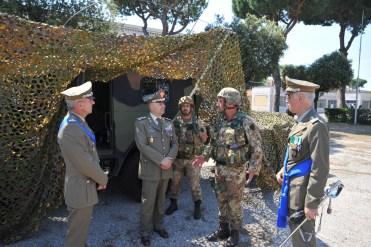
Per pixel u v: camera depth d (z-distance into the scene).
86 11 9.28
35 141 3.46
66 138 2.65
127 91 4.79
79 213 2.80
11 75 3.29
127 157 4.76
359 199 5.39
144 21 14.91
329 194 2.47
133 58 4.07
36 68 3.39
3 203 3.44
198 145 4.22
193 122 4.29
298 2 17.75
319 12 18.38
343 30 24.73
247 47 14.08
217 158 3.47
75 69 3.62
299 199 2.52
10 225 3.51
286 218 2.66
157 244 3.53
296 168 2.57
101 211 4.43
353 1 21.64
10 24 3.23
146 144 3.51
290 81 2.63
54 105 3.49
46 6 8.78
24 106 3.37
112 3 9.88
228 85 4.57
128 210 4.48
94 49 3.74
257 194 5.24
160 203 3.68
